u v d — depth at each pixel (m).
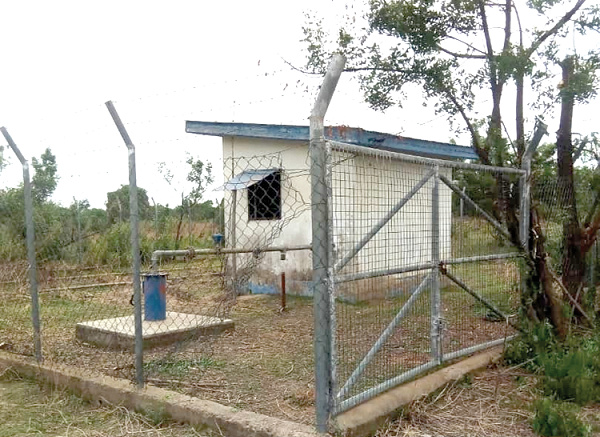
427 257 4.66
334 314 3.35
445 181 4.62
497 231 5.24
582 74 6.33
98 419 3.91
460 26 6.82
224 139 9.88
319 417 3.28
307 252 9.10
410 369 4.32
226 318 6.58
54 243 5.38
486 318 6.20
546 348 4.82
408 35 6.83
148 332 5.67
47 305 7.01
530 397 4.09
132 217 4.12
